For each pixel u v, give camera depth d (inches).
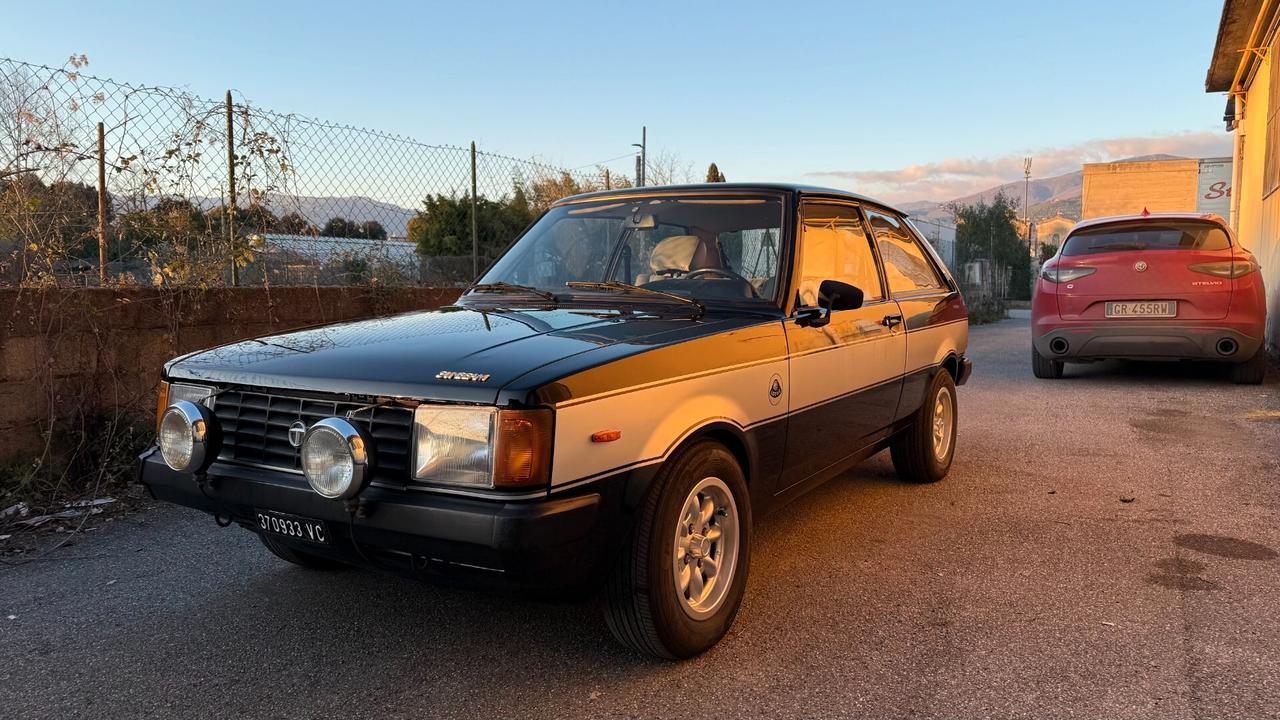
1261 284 311.6
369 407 97.9
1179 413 276.4
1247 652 111.3
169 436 108.8
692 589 112.7
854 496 189.2
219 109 228.1
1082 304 327.0
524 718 98.2
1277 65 466.9
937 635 118.3
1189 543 154.3
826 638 118.0
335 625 125.0
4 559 152.9
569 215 162.6
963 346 214.2
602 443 96.8
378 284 278.7
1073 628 119.7
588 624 124.1
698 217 148.6
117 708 101.9
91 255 205.3
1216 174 1238.3
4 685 107.7
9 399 182.9
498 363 97.8
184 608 131.5
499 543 88.6
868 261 169.2
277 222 248.5
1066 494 187.8
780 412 128.6
